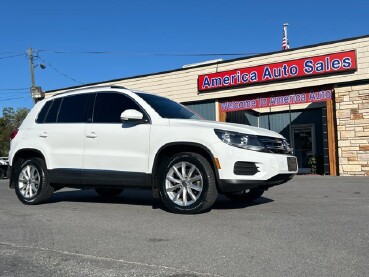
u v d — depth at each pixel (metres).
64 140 7.21
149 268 3.76
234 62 16.78
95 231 5.20
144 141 6.48
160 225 5.42
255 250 4.21
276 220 5.60
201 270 3.67
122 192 9.46
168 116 6.68
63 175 7.15
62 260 4.07
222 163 5.92
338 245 4.34
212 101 17.44
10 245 4.66
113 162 6.70
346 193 8.75
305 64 15.06
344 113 14.41
